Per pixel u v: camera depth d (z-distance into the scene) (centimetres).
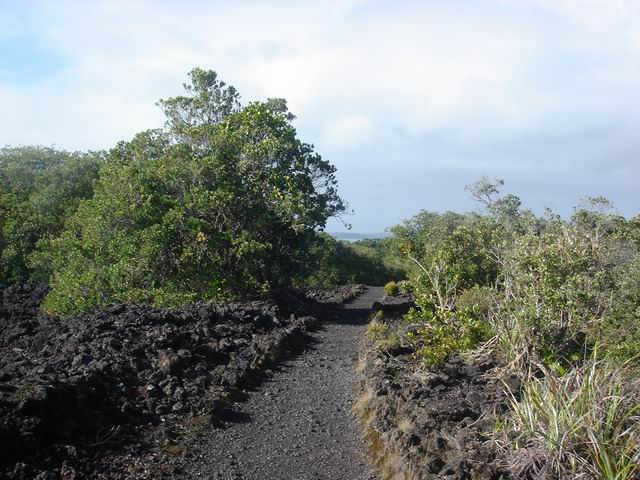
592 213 1551
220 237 1839
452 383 923
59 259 1962
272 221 1941
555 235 1277
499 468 603
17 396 739
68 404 784
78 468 682
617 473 541
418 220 3947
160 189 1920
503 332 993
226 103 2300
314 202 2122
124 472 700
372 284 3950
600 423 581
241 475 726
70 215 2706
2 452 657
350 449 815
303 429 888
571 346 954
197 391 976
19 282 2417
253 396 1035
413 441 714
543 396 645
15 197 2866
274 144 1950
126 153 2144
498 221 1958
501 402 797
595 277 1059
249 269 1930
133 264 1756
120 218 1841
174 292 1702
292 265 2123
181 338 1200
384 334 1427
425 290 1384
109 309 1426
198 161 1922
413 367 1041
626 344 830
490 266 1580
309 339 1545
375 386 959
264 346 1270
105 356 1034
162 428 836
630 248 1330
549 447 584
